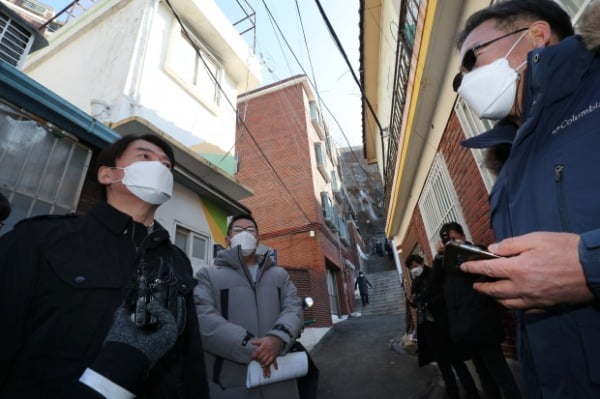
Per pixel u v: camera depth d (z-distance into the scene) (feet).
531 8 3.59
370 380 14.28
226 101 23.11
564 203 2.55
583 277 2.04
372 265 74.38
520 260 2.29
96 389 2.34
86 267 3.07
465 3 9.53
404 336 20.76
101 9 19.36
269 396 6.05
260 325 6.74
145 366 2.60
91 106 14.17
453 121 12.36
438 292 9.82
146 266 3.43
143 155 4.29
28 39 11.18
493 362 7.75
